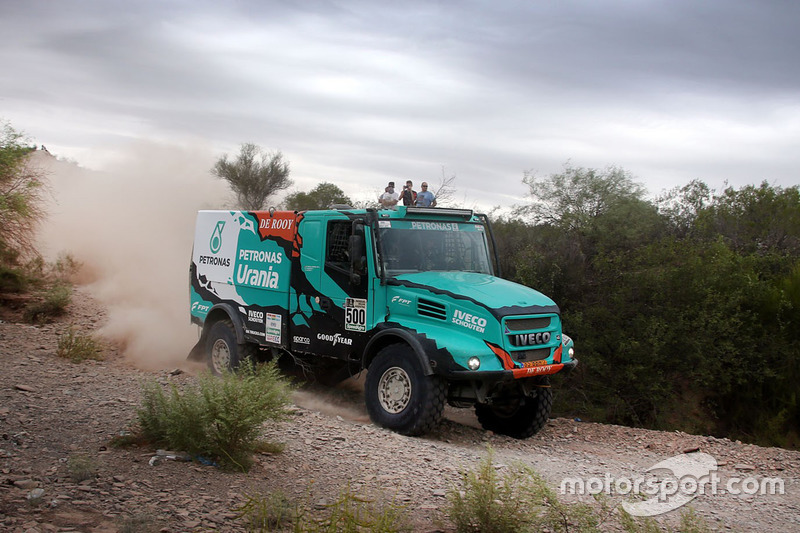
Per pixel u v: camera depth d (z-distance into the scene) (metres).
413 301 8.38
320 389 10.72
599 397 14.84
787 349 15.65
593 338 15.06
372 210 8.75
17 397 7.71
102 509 4.36
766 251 20.16
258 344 10.38
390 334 8.34
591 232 17.97
